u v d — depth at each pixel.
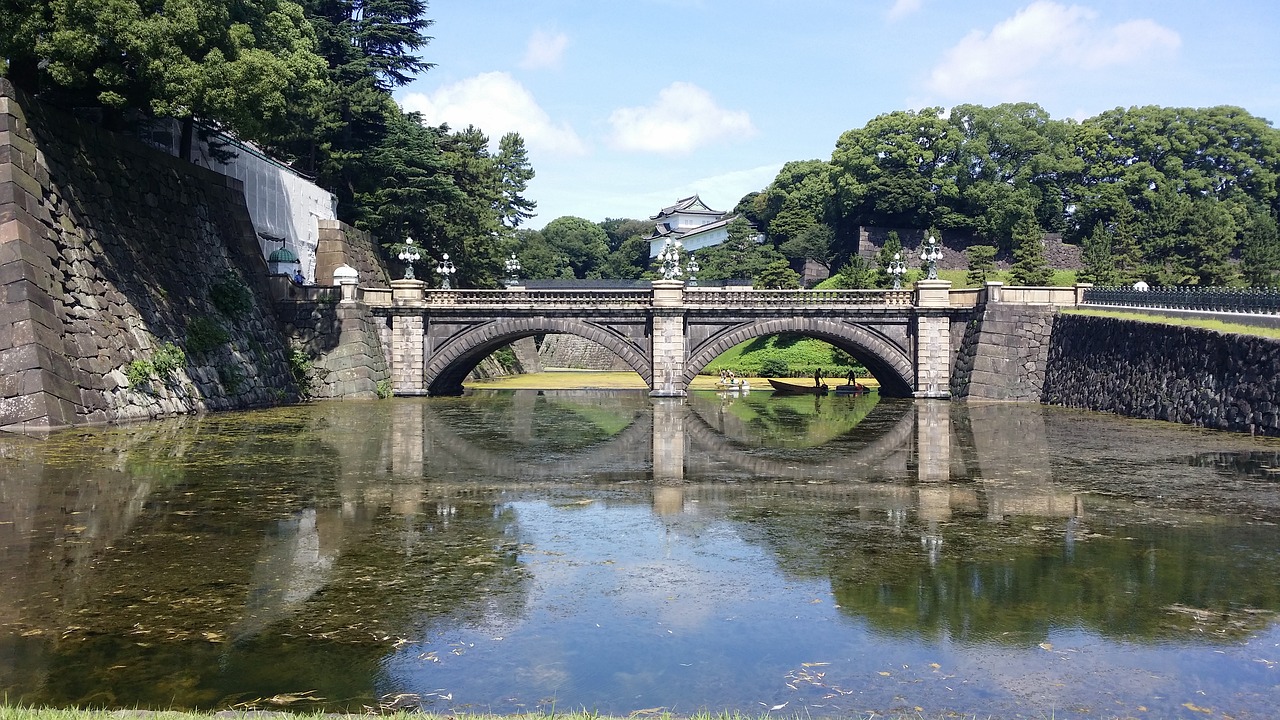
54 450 28.77
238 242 52.28
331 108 68.12
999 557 17.64
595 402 56.47
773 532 19.81
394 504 22.44
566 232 157.62
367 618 13.91
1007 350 54.47
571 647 12.82
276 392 50.19
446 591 15.33
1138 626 13.73
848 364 87.75
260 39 43.69
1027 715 10.70
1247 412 35.41
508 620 13.92
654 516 21.47
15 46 34.62
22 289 32.62
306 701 10.83
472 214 79.06
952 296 57.53
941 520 21.00
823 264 109.44
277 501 22.48
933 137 107.12
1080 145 111.12
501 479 26.36
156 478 25.02
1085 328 50.00
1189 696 11.26
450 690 11.26
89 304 36.09
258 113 40.72
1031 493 24.31
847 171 107.75
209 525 19.77
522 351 102.94
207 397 42.66
